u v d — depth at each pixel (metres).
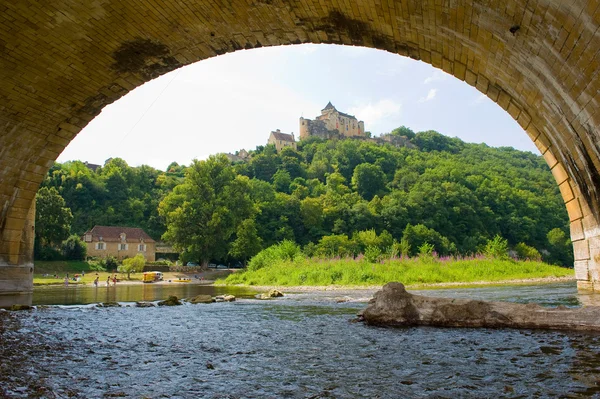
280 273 31.80
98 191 95.75
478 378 4.91
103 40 12.61
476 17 8.91
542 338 7.08
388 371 5.31
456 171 105.50
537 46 8.25
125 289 30.22
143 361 6.02
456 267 32.44
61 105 14.64
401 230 84.56
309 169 129.75
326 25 12.53
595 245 11.72
